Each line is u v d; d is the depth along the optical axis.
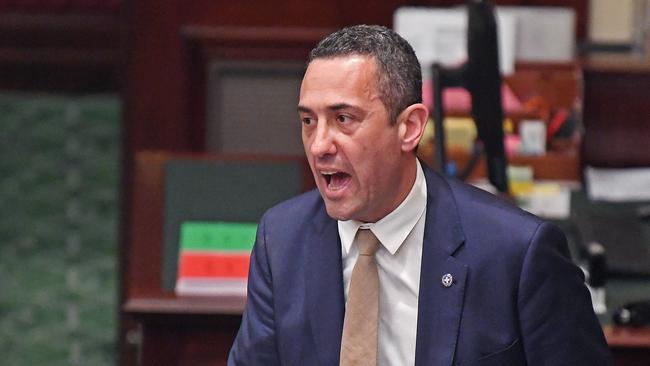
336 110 7.18
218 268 11.85
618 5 17.64
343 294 7.82
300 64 17.44
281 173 12.24
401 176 7.52
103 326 19.70
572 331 7.60
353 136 7.20
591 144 16.75
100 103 26.72
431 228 7.75
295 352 7.82
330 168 7.26
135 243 12.05
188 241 11.98
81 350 19.03
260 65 17.44
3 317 19.84
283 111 17.50
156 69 17.38
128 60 17.38
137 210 12.15
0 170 24.05
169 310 11.39
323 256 7.86
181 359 11.59
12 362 18.61
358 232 7.79
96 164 24.34
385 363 7.79
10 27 26.84
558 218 14.55
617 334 11.06
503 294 7.57
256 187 12.20
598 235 13.38
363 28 7.39
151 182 12.22
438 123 12.06
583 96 16.66
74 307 20.19
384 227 7.71
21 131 25.38
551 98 15.91
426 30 15.48
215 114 17.48
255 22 17.33
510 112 15.74
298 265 7.93
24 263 21.44
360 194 7.35
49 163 24.33
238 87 17.47
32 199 23.20
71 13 26.92
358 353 7.64
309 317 7.79
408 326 7.77
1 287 20.67
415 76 7.38
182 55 17.34
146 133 17.47
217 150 17.55
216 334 11.57
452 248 7.68
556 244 7.69
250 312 8.12
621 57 17.19
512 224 7.69
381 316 7.80
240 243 11.97
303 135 7.42
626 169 16.69
